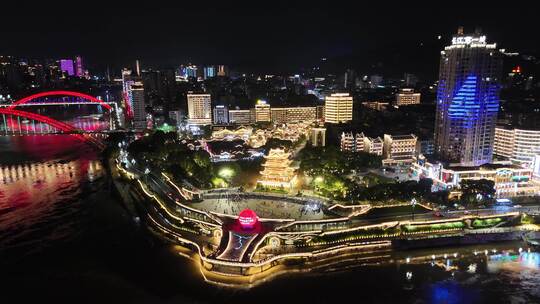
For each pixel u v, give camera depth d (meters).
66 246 173.38
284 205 193.00
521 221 178.75
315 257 159.25
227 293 138.00
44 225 196.38
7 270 154.12
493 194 199.62
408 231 170.88
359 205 185.00
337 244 164.62
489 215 179.00
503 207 190.88
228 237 162.88
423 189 199.88
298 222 168.75
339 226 170.38
